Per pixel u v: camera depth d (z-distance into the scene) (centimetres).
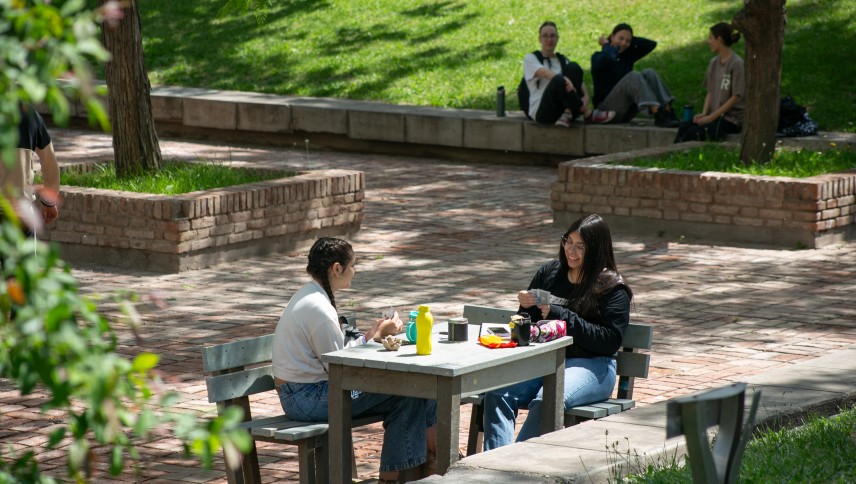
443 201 2342
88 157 2820
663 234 2014
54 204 1273
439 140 2906
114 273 1741
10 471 414
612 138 2711
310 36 3606
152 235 1744
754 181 1927
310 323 881
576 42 3369
